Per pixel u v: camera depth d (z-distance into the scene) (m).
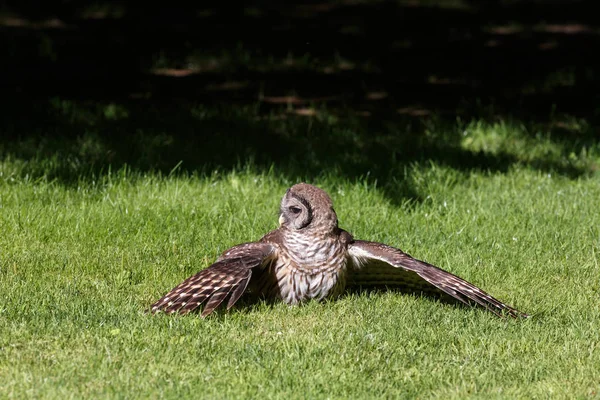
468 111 19.83
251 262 9.40
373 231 12.59
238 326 9.15
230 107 19.16
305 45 25.94
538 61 25.14
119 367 8.07
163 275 10.75
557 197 14.26
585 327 9.40
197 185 14.16
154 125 17.52
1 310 9.16
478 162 16.16
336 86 21.91
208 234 12.23
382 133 17.83
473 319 9.58
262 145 16.58
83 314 9.29
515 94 21.81
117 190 13.80
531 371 8.29
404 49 26.31
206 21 28.58
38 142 16.02
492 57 25.59
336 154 16.20
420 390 7.90
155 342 8.57
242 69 22.84
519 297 10.38
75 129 16.88
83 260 11.10
